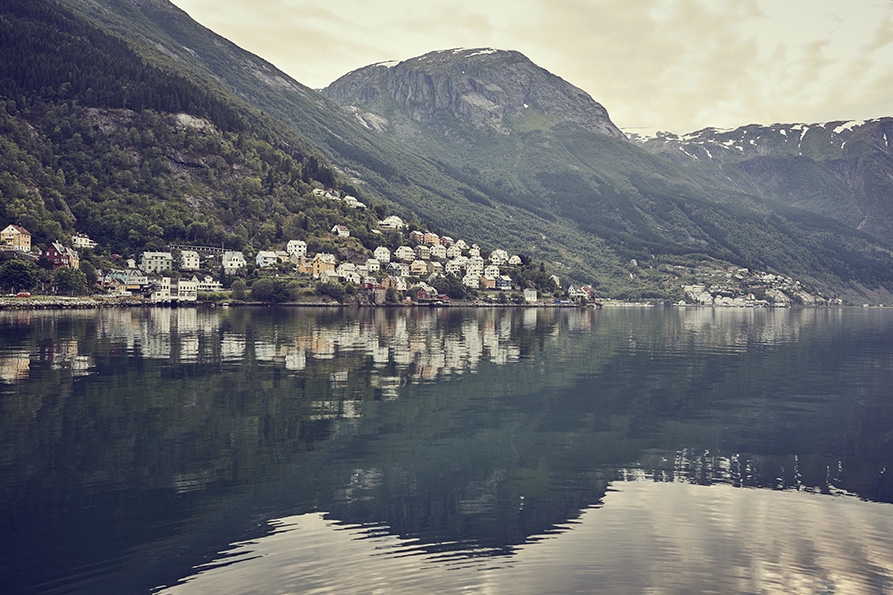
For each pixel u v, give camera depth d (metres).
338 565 32.88
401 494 43.59
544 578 31.56
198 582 31.12
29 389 74.00
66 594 30.08
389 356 108.81
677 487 45.69
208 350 109.81
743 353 128.50
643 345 141.88
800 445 57.56
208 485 44.69
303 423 62.00
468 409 70.12
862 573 32.59
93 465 48.31
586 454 54.00
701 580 31.58
